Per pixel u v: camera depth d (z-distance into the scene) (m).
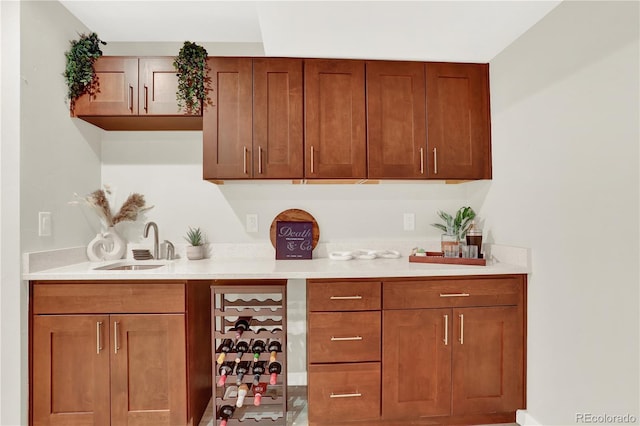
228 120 2.10
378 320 1.82
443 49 2.05
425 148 2.18
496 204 2.16
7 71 1.68
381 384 1.82
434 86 2.20
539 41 1.78
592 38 1.47
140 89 2.08
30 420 1.72
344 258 2.27
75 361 1.74
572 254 1.58
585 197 1.51
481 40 1.96
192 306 1.84
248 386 1.97
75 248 2.06
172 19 2.16
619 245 1.36
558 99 1.66
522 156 1.92
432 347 1.84
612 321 1.39
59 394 1.74
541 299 1.78
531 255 1.85
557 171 1.67
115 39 2.38
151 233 2.41
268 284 1.92
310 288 1.79
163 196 2.41
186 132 2.42
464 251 2.06
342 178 2.14
